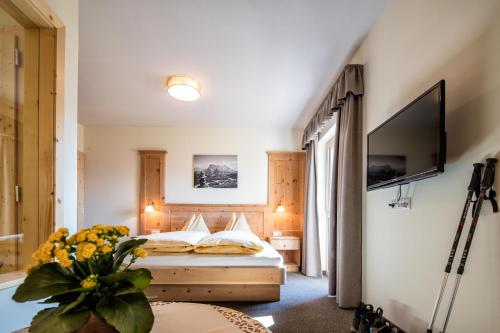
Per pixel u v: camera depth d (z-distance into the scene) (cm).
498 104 121
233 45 256
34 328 73
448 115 151
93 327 80
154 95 370
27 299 75
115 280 82
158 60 282
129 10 210
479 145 130
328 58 280
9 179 150
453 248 130
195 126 505
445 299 147
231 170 503
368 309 209
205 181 500
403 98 194
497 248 119
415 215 176
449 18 152
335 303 281
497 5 122
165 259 289
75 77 171
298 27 232
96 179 493
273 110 425
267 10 211
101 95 369
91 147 498
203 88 347
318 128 376
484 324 124
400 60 198
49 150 150
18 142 151
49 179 149
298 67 296
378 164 206
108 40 248
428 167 146
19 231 148
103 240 90
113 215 490
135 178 496
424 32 173
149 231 483
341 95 271
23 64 153
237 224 457
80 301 78
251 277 283
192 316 118
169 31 236
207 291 285
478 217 124
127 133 502
